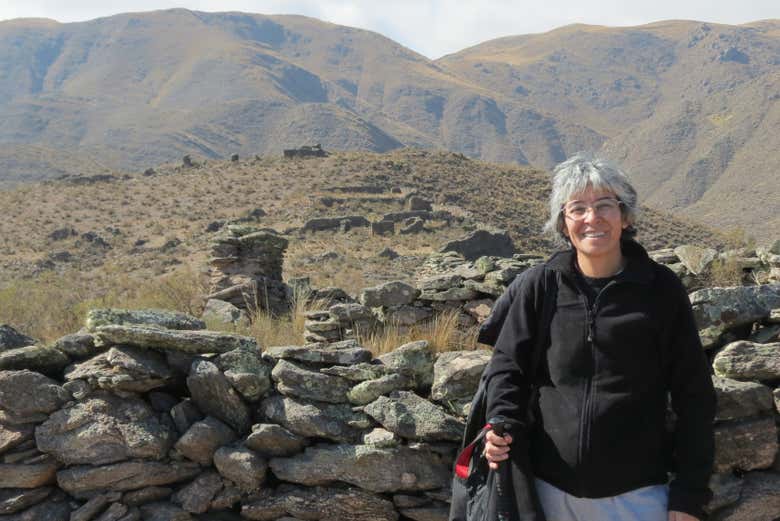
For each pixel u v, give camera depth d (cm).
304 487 460
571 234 347
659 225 8650
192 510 455
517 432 340
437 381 471
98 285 3484
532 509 331
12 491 447
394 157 10281
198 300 1278
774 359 437
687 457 330
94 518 446
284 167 9731
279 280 1369
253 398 475
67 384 466
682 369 334
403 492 450
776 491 421
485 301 848
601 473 325
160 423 469
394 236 6625
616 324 328
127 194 8925
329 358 482
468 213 7750
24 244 6825
